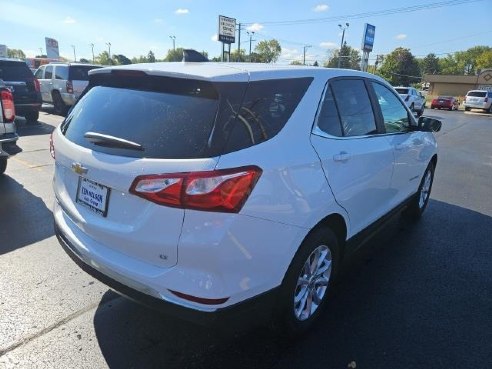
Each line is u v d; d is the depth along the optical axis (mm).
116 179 2330
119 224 2416
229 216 2158
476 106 33750
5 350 2699
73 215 2762
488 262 4203
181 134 2268
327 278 3092
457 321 3170
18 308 3154
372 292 3557
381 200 3850
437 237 4836
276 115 2549
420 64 127375
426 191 5488
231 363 2645
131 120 2500
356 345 2854
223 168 2143
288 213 2455
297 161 2535
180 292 2207
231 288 2242
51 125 12391
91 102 2904
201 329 2977
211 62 3033
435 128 4734
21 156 8086
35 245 4238
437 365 2676
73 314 3105
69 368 2564
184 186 2115
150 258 2295
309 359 2699
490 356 2779
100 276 2557
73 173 2801
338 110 3135
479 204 6230
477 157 10703
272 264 2434
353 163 3127
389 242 4648
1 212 5102
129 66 2785
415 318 3191
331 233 2980
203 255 2152
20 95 11742
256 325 2508
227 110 2283
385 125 3922
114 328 2961
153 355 2701
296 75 2807
